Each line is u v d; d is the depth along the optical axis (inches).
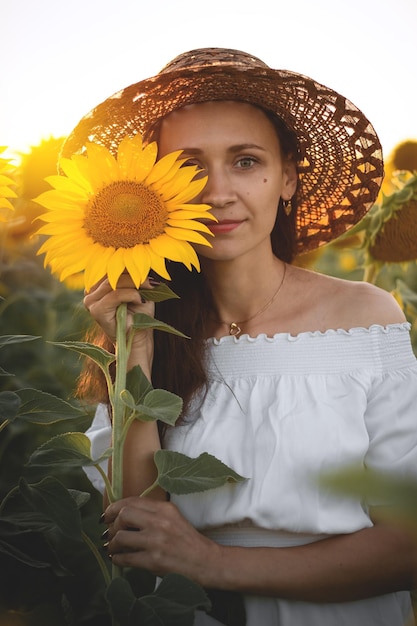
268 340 64.7
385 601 60.5
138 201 46.9
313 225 79.3
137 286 45.9
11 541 52.0
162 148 63.9
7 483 72.2
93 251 46.8
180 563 53.5
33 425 87.4
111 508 52.7
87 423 89.7
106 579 52.6
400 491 14.0
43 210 103.0
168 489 46.8
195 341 66.1
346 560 57.1
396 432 62.5
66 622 59.3
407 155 114.7
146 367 61.9
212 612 56.9
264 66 67.1
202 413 64.2
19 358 98.8
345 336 64.7
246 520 60.0
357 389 62.8
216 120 61.6
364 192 75.5
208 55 65.5
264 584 55.4
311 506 58.4
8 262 105.8
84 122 65.8
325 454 59.9
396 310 67.9
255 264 66.7
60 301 100.2
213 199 60.2
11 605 53.1
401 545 57.8
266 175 62.1
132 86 62.6
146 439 62.3
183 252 46.4
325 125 68.4
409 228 102.7
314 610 58.4
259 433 61.1
